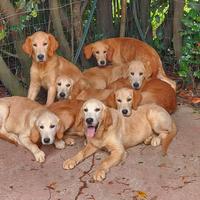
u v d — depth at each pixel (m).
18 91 5.02
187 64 5.11
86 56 5.23
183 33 5.11
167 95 4.71
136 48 5.20
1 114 4.39
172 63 5.68
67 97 4.75
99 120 4.05
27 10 4.97
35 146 4.20
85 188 3.83
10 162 4.13
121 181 3.89
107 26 5.59
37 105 4.44
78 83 4.79
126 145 4.24
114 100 4.42
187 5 5.16
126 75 4.96
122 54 5.31
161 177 3.93
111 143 4.08
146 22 5.70
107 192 3.78
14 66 5.35
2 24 4.95
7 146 4.35
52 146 4.33
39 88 4.99
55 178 3.94
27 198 3.74
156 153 4.20
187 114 4.80
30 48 4.75
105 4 5.52
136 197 3.73
